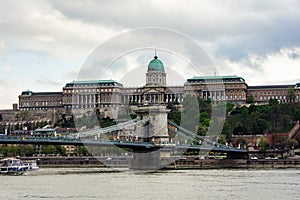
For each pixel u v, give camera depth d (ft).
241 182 551.59
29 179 593.42
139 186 508.12
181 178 596.70
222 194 452.35
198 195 446.60
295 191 472.44
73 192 465.06
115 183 536.01
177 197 435.12
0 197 437.17
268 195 445.78
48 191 472.85
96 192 464.65
